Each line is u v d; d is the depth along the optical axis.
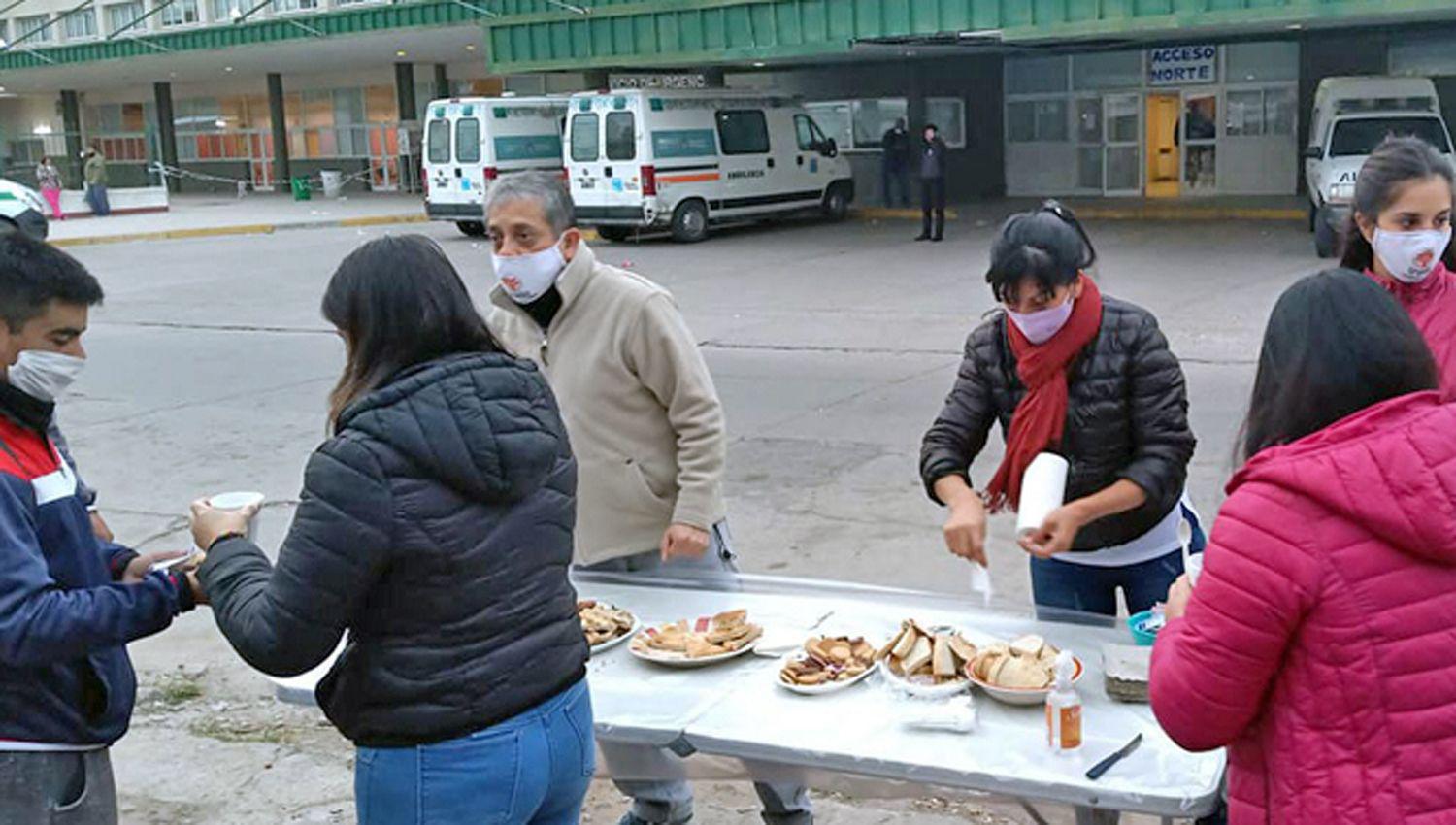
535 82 34.62
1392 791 1.86
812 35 19.00
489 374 2.36
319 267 20.22
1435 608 1.86
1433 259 3.14
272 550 6.86
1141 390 3.16
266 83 42.19
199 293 17.59
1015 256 3.04
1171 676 2.01
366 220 28.67
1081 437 3.20
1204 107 25.16
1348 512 1.86
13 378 2.43
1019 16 17.16
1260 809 2.01
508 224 3.57
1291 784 1.93
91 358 12.73
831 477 7.76
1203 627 1.96
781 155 23.09
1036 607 3.38
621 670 3.14
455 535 2.29
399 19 27.94
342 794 4.36
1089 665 2.97
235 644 2.33
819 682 2.95
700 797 4.28
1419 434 1.88
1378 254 3.19
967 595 3.73
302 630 2.25
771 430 8.95
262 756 4.66
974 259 17.95
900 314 13.69
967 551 3.14
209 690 5.29
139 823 4.19
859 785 2.95
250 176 43.59
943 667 2.91
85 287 2.43
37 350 2.40
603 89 24.34
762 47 19.58
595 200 21.36
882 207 25.67
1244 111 24.75
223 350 12.98
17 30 44.25
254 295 17.19
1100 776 2.46
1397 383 1.95
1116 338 3.16
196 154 44.94
